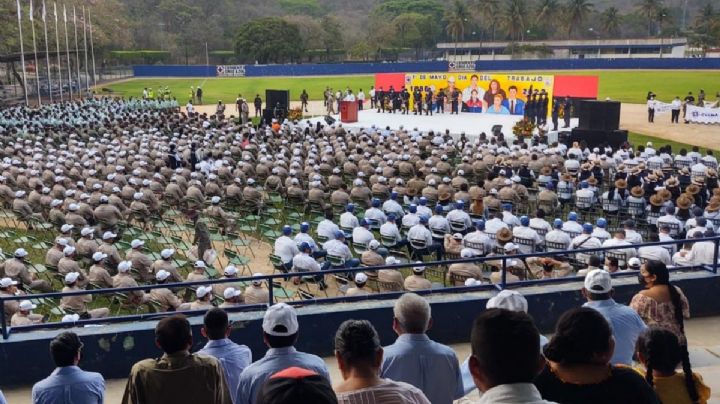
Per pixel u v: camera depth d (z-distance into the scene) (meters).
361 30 164.00
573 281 11.53
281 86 84.88
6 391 9.44
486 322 3.33
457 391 5.79
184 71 101.00
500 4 147.50
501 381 3.26
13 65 70.31
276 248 16.08
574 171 27.34
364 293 12.18
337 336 4.34
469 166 26.92
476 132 42.38
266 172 25.95
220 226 19.58
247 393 5.51
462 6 138.25
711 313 11.74
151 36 126.81
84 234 16.30
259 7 163.75
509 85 49.94
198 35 131.38
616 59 99.38
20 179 23.33
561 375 4.02
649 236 17.14
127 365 9.82
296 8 174.00
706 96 68.38
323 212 21.72
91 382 6.17
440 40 158.12
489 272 15.58
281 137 36.00
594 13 165.88
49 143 33.97
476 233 15.77
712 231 13.89
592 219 22.73
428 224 18.03
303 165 28.06
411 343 5.64
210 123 41.69
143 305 14.28
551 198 21.77
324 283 15.62
